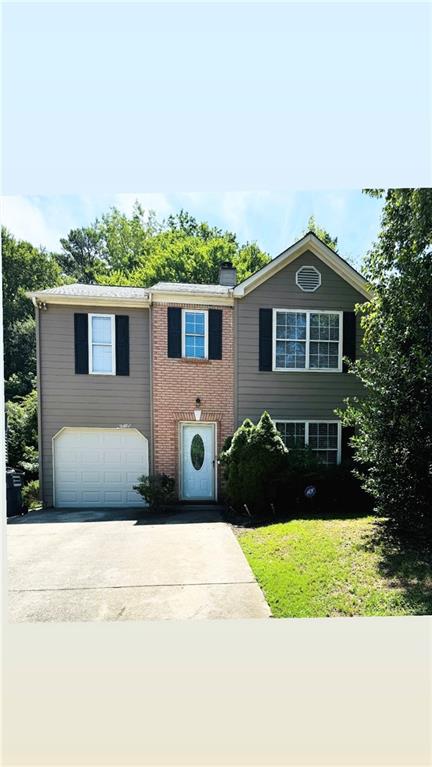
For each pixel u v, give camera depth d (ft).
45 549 20.08
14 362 65.67
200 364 32.96
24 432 42.75
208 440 33.17
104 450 32.94
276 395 33.14
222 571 16.72
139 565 17.60
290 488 26.91
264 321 33.09
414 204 18.89
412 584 14.26
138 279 84.58
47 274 86.07
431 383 18.52
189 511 29.43
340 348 33.58
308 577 15.29
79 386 32.68
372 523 21.22
